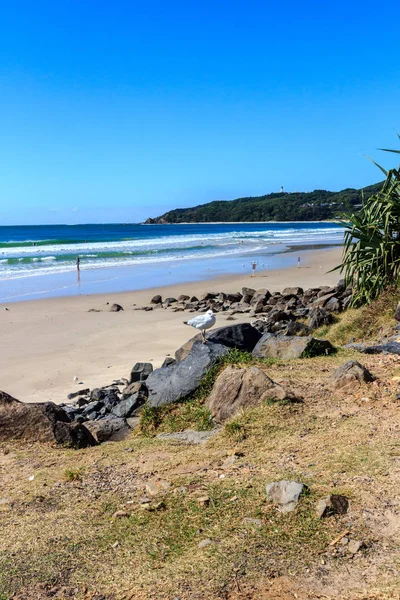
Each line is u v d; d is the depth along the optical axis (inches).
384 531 159.2
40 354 590.9
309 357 363.6
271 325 655.1
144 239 3164.4
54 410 282.7
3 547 168.1
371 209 511.8
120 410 345.1
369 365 326.0
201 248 2262.6
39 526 180.1
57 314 826.2
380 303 491.8
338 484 185.3
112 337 662.5
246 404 274.7
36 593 144.9
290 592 137.8
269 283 1163.3
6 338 670.5
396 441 214.4
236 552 154.4
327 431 235.3
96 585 147.0
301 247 2235.5
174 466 222.5
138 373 452.8
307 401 273.6
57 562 158.1
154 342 631.2
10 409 279.7
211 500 184.4
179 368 329.7
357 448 212.2
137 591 142.6
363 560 147.8
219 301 927.0
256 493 185.3
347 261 521.0
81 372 519.5
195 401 308.8
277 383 292.2
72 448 268.8
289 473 198.1
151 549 161.3
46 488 211.5
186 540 164.6
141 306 896.3
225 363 327.9
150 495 195.9
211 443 244.4
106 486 209.6
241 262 1621.6
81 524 179.5
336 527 162.4
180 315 802.2
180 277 1289.4
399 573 140.9
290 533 161.2
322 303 698.2
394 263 491.5
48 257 1804.9
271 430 244.5
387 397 268.1
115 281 1224.2
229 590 139.7
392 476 186.5
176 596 139.0
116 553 160.9
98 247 2368.4
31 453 259.1
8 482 223.8
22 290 1083.9
